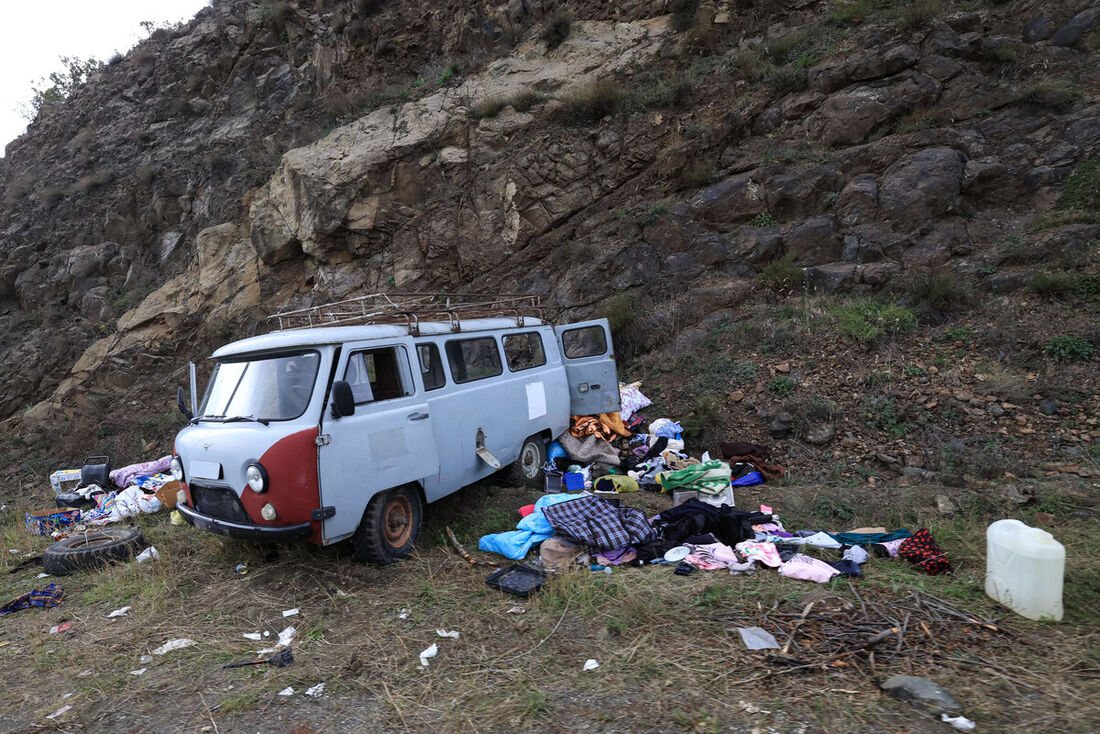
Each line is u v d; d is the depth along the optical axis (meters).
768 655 3.41
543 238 12.46
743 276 10.38
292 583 4.82
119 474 8.63
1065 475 5.70
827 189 10.40
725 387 8.24
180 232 16.70
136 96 21.67
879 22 11.74
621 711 3.05
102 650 4.03
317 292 13.55
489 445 6.28
